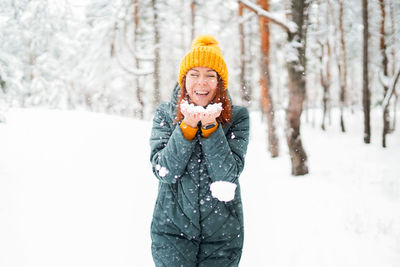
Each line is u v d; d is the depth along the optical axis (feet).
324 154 42.14
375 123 64.80
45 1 52.70
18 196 17.97
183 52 73.41
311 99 110.93
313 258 12.33
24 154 26.86
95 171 24.04
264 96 39.75
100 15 63.67
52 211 16.26
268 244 13.62
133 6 62.80
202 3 63.26
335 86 94.99
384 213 17.57
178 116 5.74
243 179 26.05
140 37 69.26
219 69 5.58
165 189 5.80
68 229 14.17
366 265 11.73
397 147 44.32
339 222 16.24
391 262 11.96
